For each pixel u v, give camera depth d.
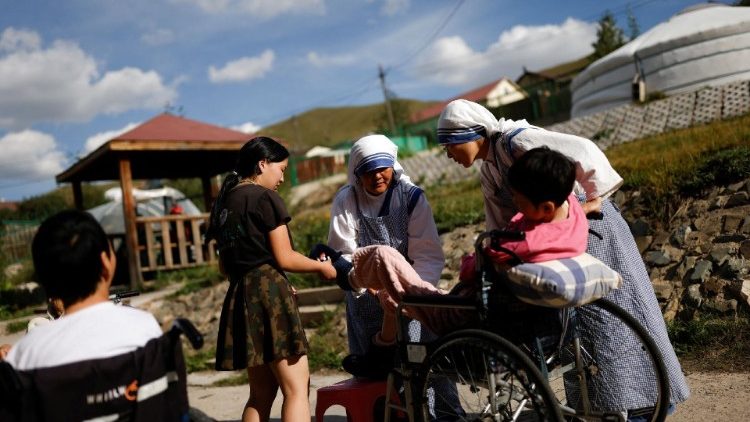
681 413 3.55
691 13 18.31
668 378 2.85
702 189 5.80
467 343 2.65
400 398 3.36
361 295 3.57
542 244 2.53
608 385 3.02
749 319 4.43
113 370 2.05
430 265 3.52
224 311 3.24
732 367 4.11
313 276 8.08
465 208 8.27
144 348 2.13
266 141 3.40
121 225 14.31
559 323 2.79
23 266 17.73
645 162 6.82
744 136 6.64
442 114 3.31
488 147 3.26
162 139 12.02
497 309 2.70
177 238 12.75
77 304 2.23
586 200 3.07
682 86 17.09
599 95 19.25
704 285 4.85
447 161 15.51
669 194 5.91
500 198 3.32
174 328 2.22
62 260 2.17
